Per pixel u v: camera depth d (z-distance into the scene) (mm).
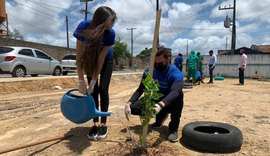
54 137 4082
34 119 5508
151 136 4262
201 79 15742
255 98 9031
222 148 3686
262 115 6148
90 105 3637
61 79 13164
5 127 4977
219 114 6168
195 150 3803
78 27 3885
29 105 7270
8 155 3672
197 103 7746
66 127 4816
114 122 5074
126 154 3529
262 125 5227
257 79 22641
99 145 3902
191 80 16016
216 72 27156
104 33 3789
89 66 3789
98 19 3648
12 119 5578
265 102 8125
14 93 10055
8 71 12984
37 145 3957
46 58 15383
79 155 3605
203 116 5910
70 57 20266
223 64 26812
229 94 10133
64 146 3893
